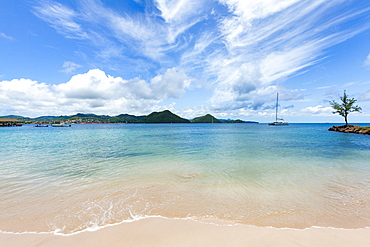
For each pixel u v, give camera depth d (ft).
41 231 15.52
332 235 14.94
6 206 20.11
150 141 96.17
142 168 37.35
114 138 115.85
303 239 14.34
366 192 24.36
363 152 57.11
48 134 160.35
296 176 31.45
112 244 13.66
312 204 20.85
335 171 34.71
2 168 37.14
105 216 17.92
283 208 19.84
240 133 171.63
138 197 22.50
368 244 13.75
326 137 115.34
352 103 174.91
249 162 42.78
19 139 107.86
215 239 14.25
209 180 29.32
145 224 16.46
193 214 18.38
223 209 19.51
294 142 87.66
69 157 49.80
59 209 19.40
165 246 13.38
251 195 23.29
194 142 90.84
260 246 13.42
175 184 27.37
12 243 13.83
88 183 27.76
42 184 27.27
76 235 14.87
